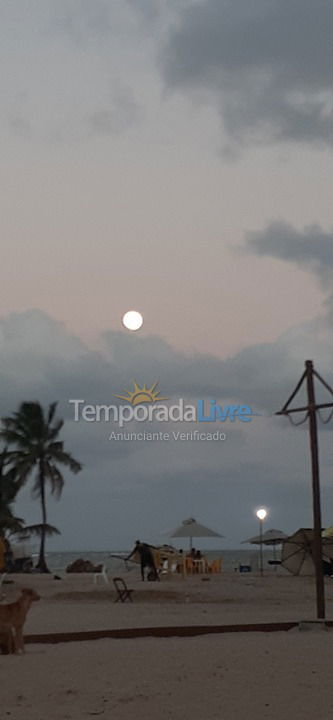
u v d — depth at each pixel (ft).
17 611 40.14
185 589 97.09
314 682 31.96
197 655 38.29
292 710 27.81
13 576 149.48
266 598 85.81
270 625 52.31
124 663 36.29
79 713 27.68
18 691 31.01
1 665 36.35
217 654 38.58
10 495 197.26
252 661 36.50
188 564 155.63
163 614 66.90
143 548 126.11
